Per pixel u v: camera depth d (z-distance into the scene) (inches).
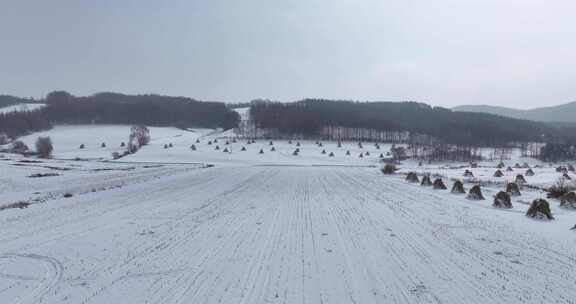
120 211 542.0
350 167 1957.4
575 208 570.6
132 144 3742.6
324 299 236.8
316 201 641.6
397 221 469.7
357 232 410.0
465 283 263.6
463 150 3949.3
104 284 260.5
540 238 385.4
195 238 382.9
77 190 877.8
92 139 4559.5
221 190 801.6
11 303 230.7
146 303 230.7
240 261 309.4
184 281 265.7
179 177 1146.0
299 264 301.9
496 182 1101.1
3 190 947.3
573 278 273.7
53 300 235.0
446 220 476.7
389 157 3248.0
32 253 332.8
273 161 2728.8
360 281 266.7
